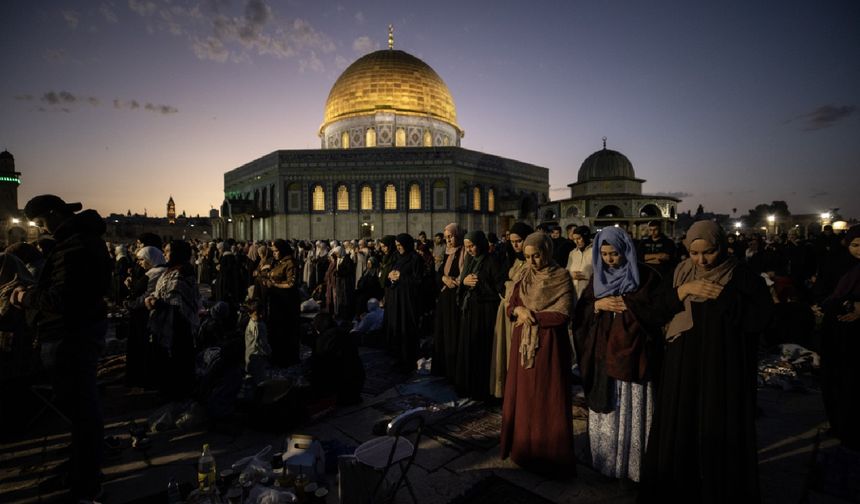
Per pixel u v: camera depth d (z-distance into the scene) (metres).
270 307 7.07
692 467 3.01
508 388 3.98
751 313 2.82
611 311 3.48
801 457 4.03
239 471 3.68
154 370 5.55
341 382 5.38
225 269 12.47
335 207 37.22
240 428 4.80
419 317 6.94
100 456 3.56
